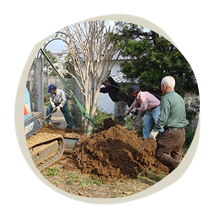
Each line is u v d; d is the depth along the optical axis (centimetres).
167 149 458
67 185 451
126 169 482
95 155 483
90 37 534
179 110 450
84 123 557
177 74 523
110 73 548
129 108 538
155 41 528
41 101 582
